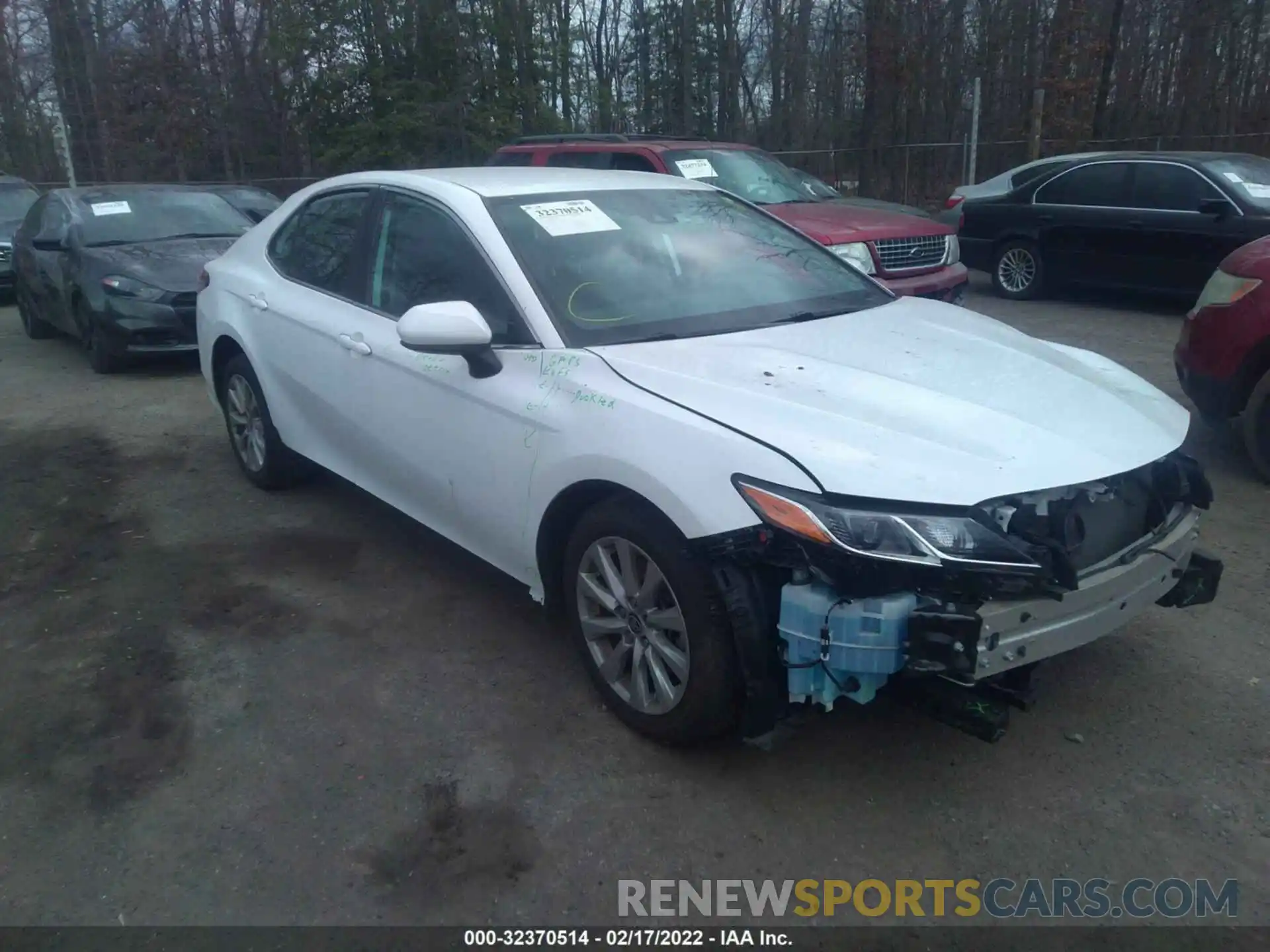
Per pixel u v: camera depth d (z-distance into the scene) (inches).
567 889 114.3
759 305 163.9
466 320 144.3
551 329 148.6
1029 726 141.6
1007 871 116.0
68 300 378.0
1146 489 132.6
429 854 119.6
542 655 161.5
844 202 423.2
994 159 873.5
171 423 296.4
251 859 119.4
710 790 129.3
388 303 179.5
